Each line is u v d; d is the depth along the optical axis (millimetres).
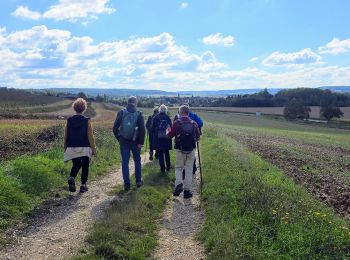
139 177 6027
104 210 4633
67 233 3881
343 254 3342
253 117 60656
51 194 5301
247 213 4336
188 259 3432
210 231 3912
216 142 13164
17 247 3520
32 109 41219
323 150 16078
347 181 7836
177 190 5438
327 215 4527
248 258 3314
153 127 7289
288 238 3555
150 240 3734
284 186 6168
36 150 8648
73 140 5391
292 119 60344
